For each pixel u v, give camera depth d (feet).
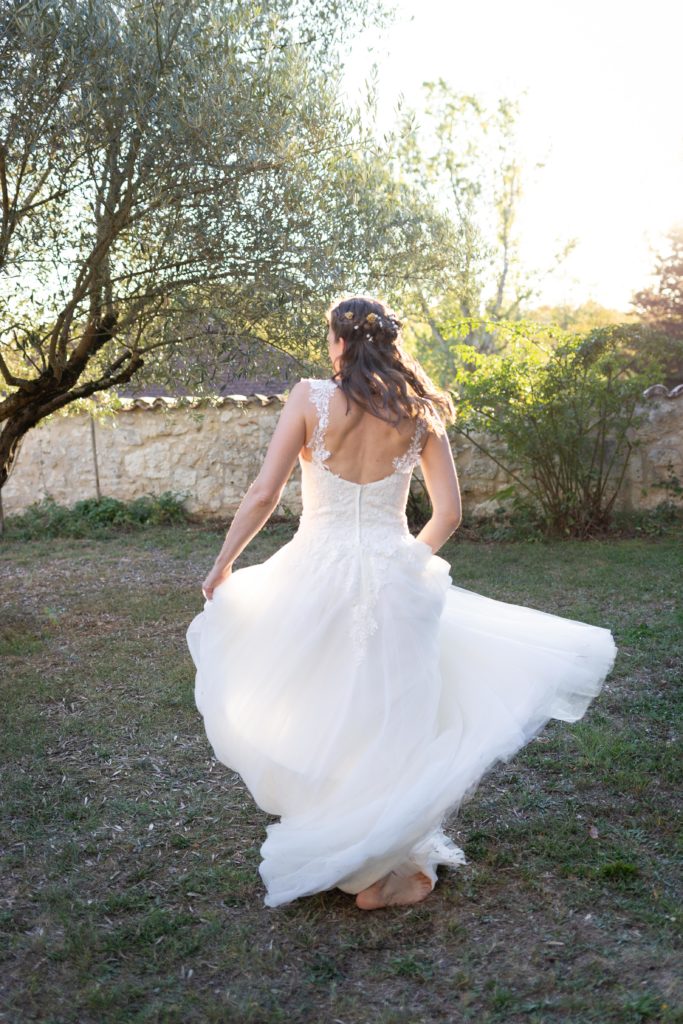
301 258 18.94
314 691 8.45
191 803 11.31
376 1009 7.30
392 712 8.24
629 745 12.66
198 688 8.85
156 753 12.96
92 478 39.06
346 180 19.85
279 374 20.18
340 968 7.88
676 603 21.27
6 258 17.37
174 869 9.67
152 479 38.68
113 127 16.79
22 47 15.21
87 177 17.76
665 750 12.56
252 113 17.21
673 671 16.11
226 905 8.95
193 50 16.53
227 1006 7.30
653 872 9.29
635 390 31.17
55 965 7.94
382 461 8.66
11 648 18.38
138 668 16.96
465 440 34.83
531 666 8.93
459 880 9.29
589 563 26.68
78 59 15.66
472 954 7.97
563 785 11.59
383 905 8.81
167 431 38.27
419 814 7.79
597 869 9.30
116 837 10.39
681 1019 6.93
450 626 9.11
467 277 23.16
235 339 18.79
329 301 19.33
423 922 8.55
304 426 8.54
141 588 24.71
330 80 19.70
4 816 10.89
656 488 33.50
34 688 15.76
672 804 10.95
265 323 19.22
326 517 8.76
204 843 10.26
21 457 39.47
